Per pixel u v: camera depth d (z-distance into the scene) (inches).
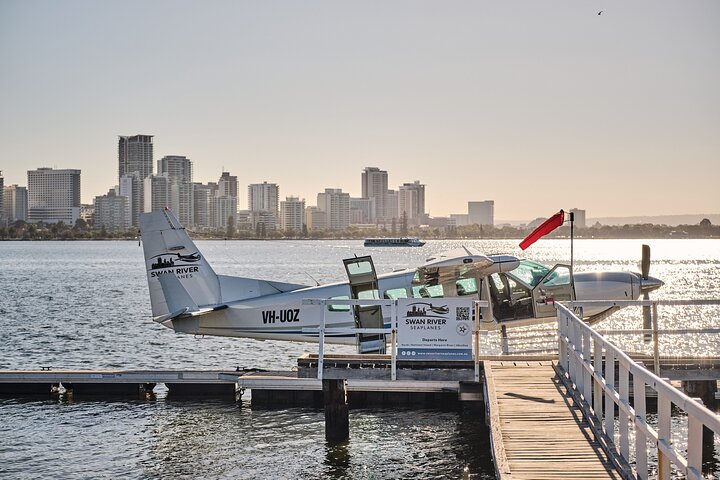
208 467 620.1
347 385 804.0
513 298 804.0
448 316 634.2
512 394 561.3
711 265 4768.7
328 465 623.2
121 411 794.8
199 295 874.8
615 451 413.7
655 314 619.8
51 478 595.5
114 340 1326.3
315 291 835.4
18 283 2970.0
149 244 877.8
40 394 866.1
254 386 805.9
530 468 393.1
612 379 436.1
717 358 642.2
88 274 3639.3
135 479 593.0
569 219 839.7
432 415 768.9
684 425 719.7
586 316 836.0
